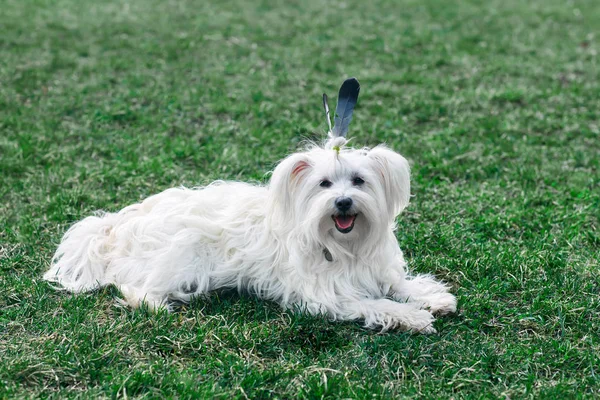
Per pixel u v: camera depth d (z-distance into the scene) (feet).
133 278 5.08
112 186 6.31
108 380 4.33
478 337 4.72
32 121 7.41
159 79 8.95
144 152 6.90
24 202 6.06
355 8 13.66
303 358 4.54
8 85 8.42
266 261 4.97
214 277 5.05
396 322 4.77
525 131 7.58
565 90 8.98
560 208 6.12
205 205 5.16
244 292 5.12
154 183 6.38
